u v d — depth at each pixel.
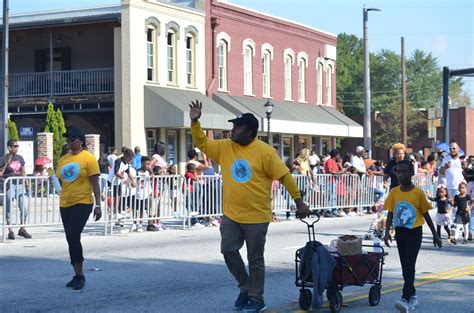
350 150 67.38
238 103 40.81
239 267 9.57
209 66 40.06
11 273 12.61
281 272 12.99
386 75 114.56
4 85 29.23
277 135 44.91
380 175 26.62
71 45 40.84
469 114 65.31
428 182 28.05
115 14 35.59
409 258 9.81
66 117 40.22
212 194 21.11
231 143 9.49
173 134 38.12
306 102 48.41
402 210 9.86
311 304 9.66
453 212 18.81
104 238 18.08
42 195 17.45
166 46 37.53
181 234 19.23
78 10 39.28
